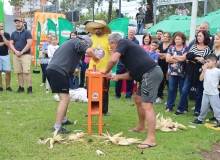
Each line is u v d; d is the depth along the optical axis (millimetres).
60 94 5059
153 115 4586
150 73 4508
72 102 7555
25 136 4902
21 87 8766
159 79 4555
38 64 14938
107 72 4855
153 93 4543
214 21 8883
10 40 8430
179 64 6680
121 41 4691
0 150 4301
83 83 9547
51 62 5027
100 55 6285
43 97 8078
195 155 4320
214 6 19234
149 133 4609
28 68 8438
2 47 8586
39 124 5586
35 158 4090
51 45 9023
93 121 5926
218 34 5926
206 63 5742
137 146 4562
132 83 8023
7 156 4129
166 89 9875
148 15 15695
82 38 5238
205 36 6164
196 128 5625
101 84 4918
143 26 15883
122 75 4957
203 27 6621
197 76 6262
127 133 5215
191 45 6797
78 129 5359
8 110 6582
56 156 4168
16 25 8320
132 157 4191
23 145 4516
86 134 5020
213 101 5680
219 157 4383
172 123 5555
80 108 6953
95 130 5309
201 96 6363
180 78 6758
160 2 10148
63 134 5023
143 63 4555
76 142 4664
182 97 6555
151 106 4605
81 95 7605
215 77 5633
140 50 4668
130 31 7719
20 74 8688
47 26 13609
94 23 6184
